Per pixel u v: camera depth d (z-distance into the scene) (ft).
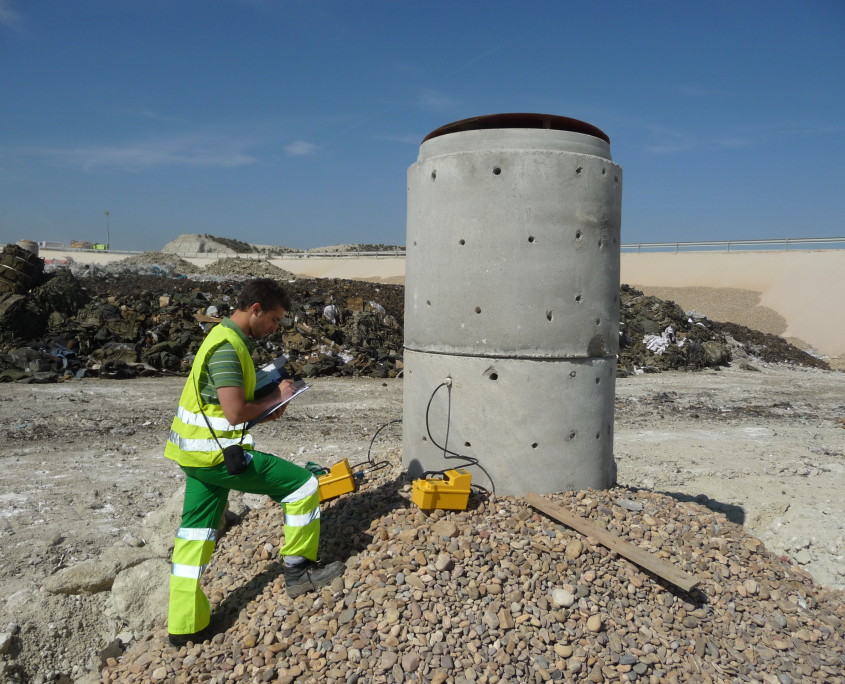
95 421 31.04
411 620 11.19
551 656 10.91
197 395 11.45
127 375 44.37
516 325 14.35
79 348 46.50
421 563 12.33
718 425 36.99
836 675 11.61
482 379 14.57
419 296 15.51
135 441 27.78
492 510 14.02
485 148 14.53
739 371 68.74
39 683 12.11
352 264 176.04
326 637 11.09
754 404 46.01
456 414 14.88
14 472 22.48
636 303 73.87
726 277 134.51
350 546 13.25
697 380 58.65
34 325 47.42
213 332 11.73
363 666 10.48
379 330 57.41
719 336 76.84
